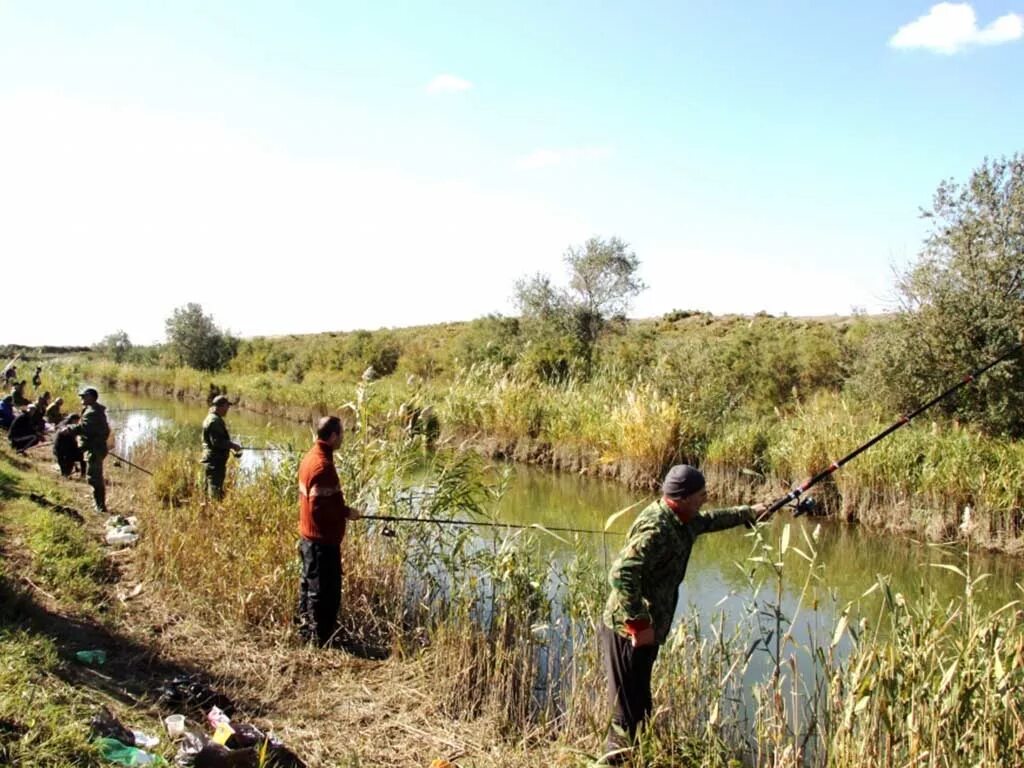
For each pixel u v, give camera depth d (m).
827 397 20.05
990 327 15.38
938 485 13.03
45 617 6.43
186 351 49.47
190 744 4.68
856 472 13.94
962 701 4.55
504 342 35.28
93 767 4.12
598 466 18.31
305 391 31.64
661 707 5.18
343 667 6.65
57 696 4.74
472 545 8.50
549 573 8.12
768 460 16.17
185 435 20.84
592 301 36.88
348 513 7.21
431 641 6.93
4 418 17.88
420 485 9.13
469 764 5.20
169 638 6.80
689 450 16.98
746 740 5.63
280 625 7.22
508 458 20.33
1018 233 15.84
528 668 6.36
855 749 4.65
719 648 6.19
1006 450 13.41
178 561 8.27
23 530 8.91
